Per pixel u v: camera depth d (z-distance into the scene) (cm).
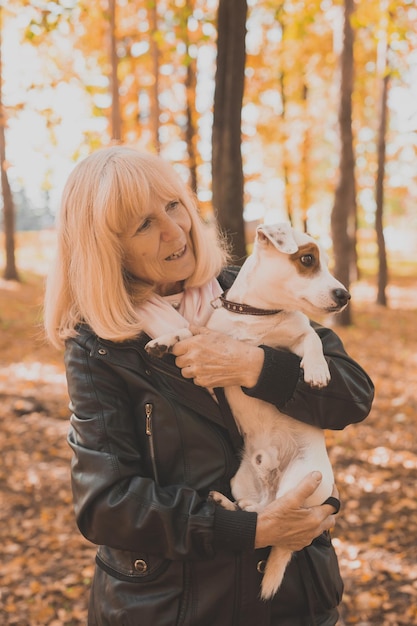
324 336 212
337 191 1277
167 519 162
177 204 193
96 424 172
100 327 177
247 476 200
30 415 719
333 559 191
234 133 615
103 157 186
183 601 170
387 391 830
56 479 564
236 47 606
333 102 2112
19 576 425
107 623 175
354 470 581
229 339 185
